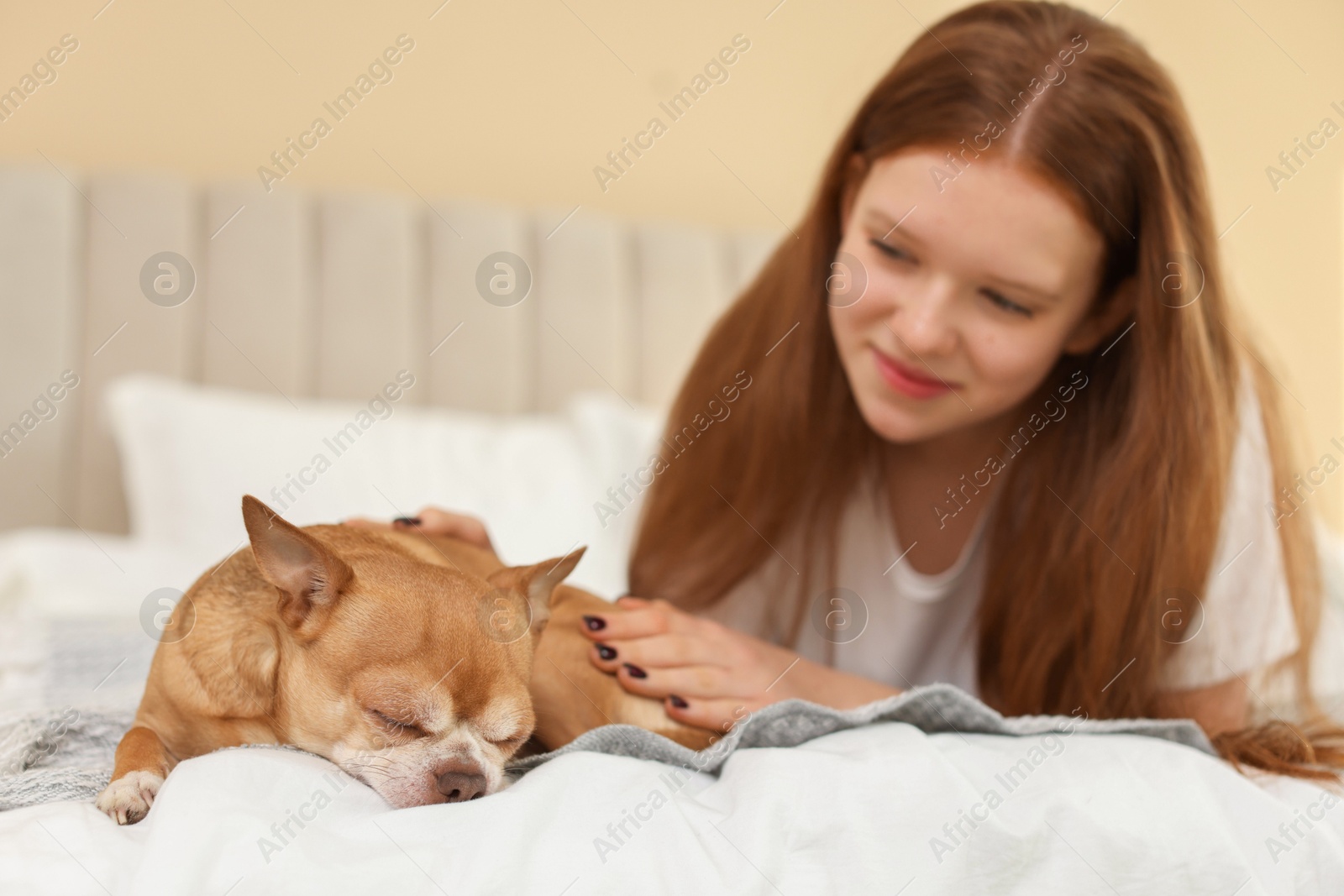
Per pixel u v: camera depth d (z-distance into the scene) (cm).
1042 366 185
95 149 350
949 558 216
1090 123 173
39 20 343
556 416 379
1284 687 196
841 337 195
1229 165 377
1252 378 212
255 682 140
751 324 234
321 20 366
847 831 118
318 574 140
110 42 349
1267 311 382
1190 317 182
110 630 228
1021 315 179
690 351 392
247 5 360
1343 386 386
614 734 143
